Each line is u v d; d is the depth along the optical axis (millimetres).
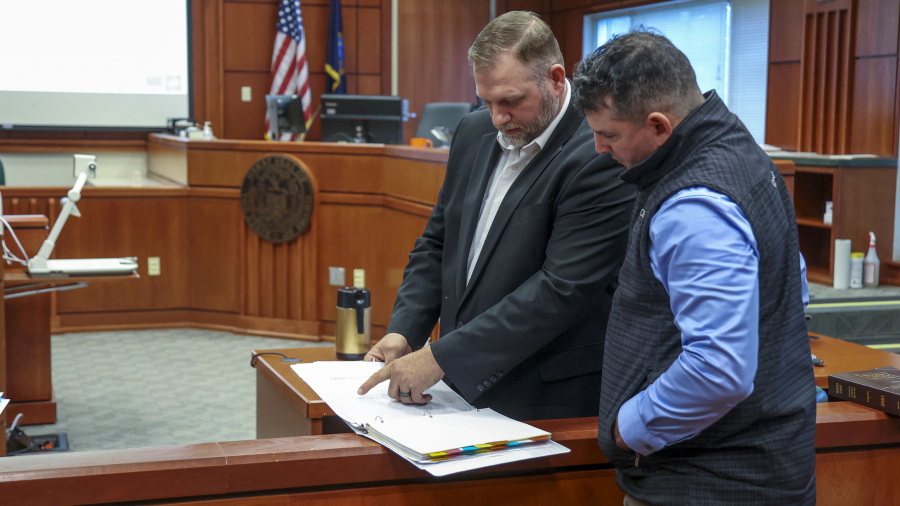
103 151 7676
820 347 2680
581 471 1614
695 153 1283
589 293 1641
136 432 3975
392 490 1534
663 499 1352
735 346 1173
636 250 1339
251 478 1461
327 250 5590
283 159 5531
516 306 1646
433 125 6008
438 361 1644
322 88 8352
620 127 1298
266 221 5637
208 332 5953
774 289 1285
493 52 1659
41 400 4105
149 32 7652
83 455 1458
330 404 1678
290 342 5676
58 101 7445
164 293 6027
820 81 6125
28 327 4062
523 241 1745
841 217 5641
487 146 1933
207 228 5926
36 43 7340
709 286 1189
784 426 1311
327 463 1492
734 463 1307
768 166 1312
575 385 1792
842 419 1668
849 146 5984
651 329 1328
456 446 1452
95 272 3691
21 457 1443
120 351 5453
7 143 7426
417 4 8547
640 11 8375
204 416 4227
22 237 4094
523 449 1506
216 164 5848
